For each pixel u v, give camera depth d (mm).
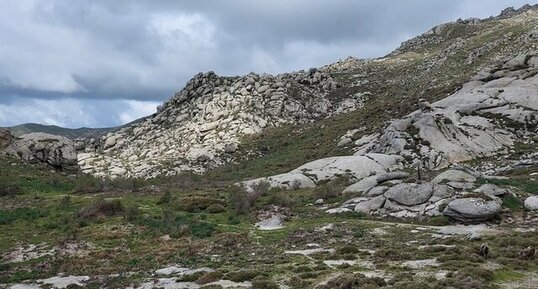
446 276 21719
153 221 39969
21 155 67500
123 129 138000
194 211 45938
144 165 100500
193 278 24719
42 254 32312
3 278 27609
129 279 26078
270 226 39156
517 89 78375
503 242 28031
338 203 45469
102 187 58719
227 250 32031
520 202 38750
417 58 159375
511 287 20219
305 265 25922
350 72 156750
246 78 131750
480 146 64312
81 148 130125
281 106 119375
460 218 36000
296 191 54719
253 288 22156
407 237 32312
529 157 59281
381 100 116312
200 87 136625
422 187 41125
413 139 66750
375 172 59562
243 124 111500
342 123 98625
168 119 130750
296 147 92812
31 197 50469
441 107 80250
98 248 33344
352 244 31078
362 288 20375
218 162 95312
